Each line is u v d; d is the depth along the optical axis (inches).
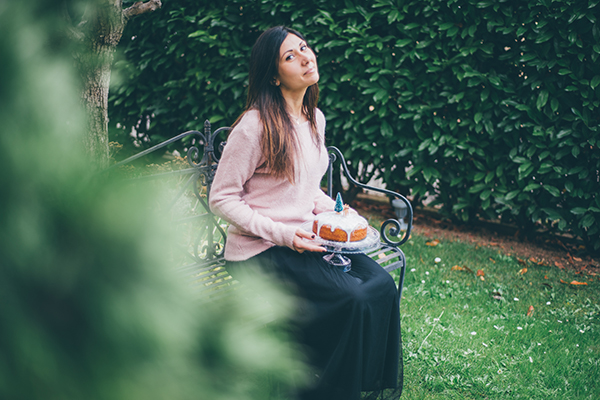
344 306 72.5
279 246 79.7
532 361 97.3
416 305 119.3
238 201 77.9
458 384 91.1
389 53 158.4
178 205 104.3
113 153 154.2
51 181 13.3
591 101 138.0
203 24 176.1
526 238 165.8
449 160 163.2
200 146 188.7
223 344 15.5
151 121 200.1
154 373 14.2
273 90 80.3
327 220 79.8
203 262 95.9
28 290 12.9
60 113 13.9
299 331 74.4
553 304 123.6
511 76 150.8
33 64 13.6
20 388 12.6
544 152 144.9
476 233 171.3
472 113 155.5
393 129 165.0
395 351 80.7
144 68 189.6
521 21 142.8
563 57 139.5
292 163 78.1
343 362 73.7
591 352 102.4
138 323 13.8
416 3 153.2
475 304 120.8
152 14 181.3
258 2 167.8
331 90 167.3
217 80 178.4
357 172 179.3
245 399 16.3
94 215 13.4
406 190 180.7
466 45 150.3
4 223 12.6
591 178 144.3
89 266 13.4
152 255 14.2
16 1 13.4
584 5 133.3
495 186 159.8
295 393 69.7
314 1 160.4
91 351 13.4
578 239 161.8
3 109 13.1
